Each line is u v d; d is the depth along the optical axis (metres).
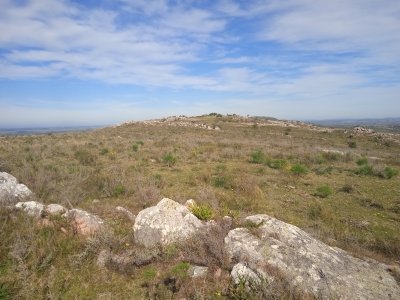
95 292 4.75
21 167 11.98
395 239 7.61
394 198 11.52
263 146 28.61
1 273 4.92
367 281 5.04
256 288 4.63
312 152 24.12
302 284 4.80
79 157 17.16
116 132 46.81
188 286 4.84
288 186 12.59
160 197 9.58
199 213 7.15
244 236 5.80
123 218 7.39
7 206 6.87
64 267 5.26
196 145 25.67
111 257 5.52
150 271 5.25
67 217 6.56
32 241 5.64
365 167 16.27
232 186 11.98
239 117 75.12
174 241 6.06
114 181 10.80
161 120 68.81
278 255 5.27
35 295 4.52
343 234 7.65
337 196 11.55
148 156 18.97
